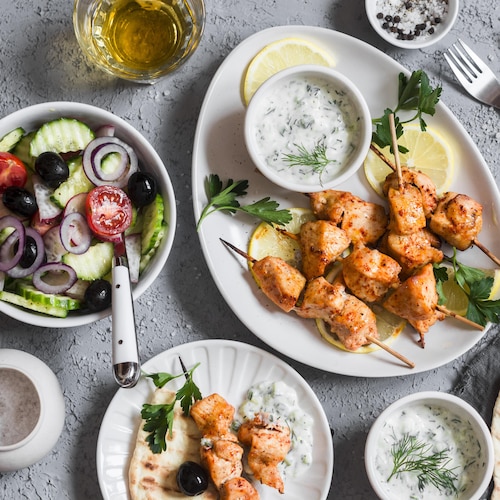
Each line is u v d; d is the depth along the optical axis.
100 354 1.07
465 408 1.05
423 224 1.05
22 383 1.02
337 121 1.05
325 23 1.10
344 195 1.06
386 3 1.09
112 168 1.01
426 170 1.09
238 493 1.02
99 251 1.01
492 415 1.08
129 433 1.05
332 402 1.08
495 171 1.11
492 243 1.09
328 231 1.04
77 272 1.01
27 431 1.02
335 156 1.05
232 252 1.06
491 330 1.09
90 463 1.06
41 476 1.06
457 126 1.08
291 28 1.06
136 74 1.04
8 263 0.99
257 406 1.05
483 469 1.05
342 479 1.08
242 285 1.06
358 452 1.08
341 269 1.07
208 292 1.08
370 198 1.09
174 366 1.05
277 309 1.07
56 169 0.99
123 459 1.05
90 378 1.07
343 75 1.05
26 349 1.06
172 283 1.08
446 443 1.07
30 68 1.07
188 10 1.04
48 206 1.00
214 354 1.05
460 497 1.07
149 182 1.01
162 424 1.02
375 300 1.06
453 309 1.08
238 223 1.07
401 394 1.09
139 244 1.03
